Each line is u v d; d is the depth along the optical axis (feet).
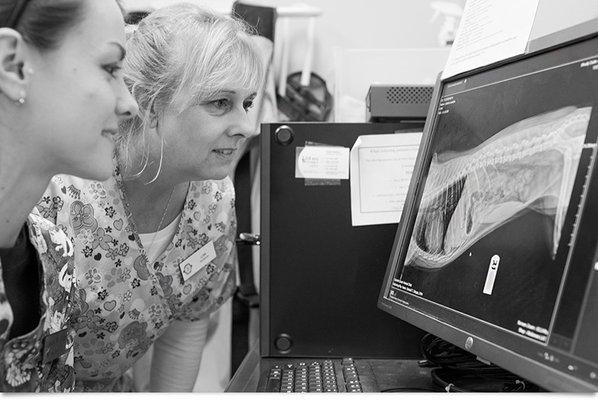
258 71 3.84
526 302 2.23
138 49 3.66
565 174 2.20
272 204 3.92
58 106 2.26
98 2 2.33
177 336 5.04
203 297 4.80
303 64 8.25
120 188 4.01
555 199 2.22
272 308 3.92
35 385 2.56
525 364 2.12
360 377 3.18
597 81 2.17
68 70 2.26
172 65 3.56
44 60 2.23
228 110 3.76
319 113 8.05
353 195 3.88
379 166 3.88
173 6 3.84
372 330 3.85
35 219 2.82
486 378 2.93
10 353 2.37
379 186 3.87
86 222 3.93
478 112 2.90
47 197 3.72
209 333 7.02
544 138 2.37
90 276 4.01
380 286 3.86
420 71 5.33
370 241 3.87
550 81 2.43
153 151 3.81
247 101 3.89
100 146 2.44
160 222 4.27
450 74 3.20
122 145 3.84
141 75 3.63
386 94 3.94
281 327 3.91
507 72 2.74
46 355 2.57
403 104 3.93
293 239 3.91
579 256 2.03
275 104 7.38
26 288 2.54
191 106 3.65
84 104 2.30
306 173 3.90
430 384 3.05
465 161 2.91
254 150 7.11
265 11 7.24
